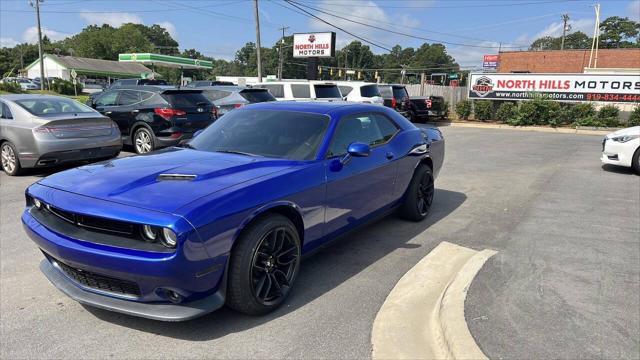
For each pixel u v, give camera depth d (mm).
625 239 5176
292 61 115438
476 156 11773
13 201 6754
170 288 2975
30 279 4113
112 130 8984
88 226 3133
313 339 3189
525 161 10992
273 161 3939
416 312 3561
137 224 2936
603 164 10547
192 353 3014
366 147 4207
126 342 3137
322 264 4504
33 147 8070
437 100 22141
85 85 69312
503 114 21953
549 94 21625
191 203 3021
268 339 3184
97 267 3025
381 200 5016
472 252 4789
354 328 3334
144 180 3412
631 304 3551
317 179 3912
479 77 23141
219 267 3117
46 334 3227
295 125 4434
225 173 3570
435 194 7484
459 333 3059
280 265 3602
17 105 8398
